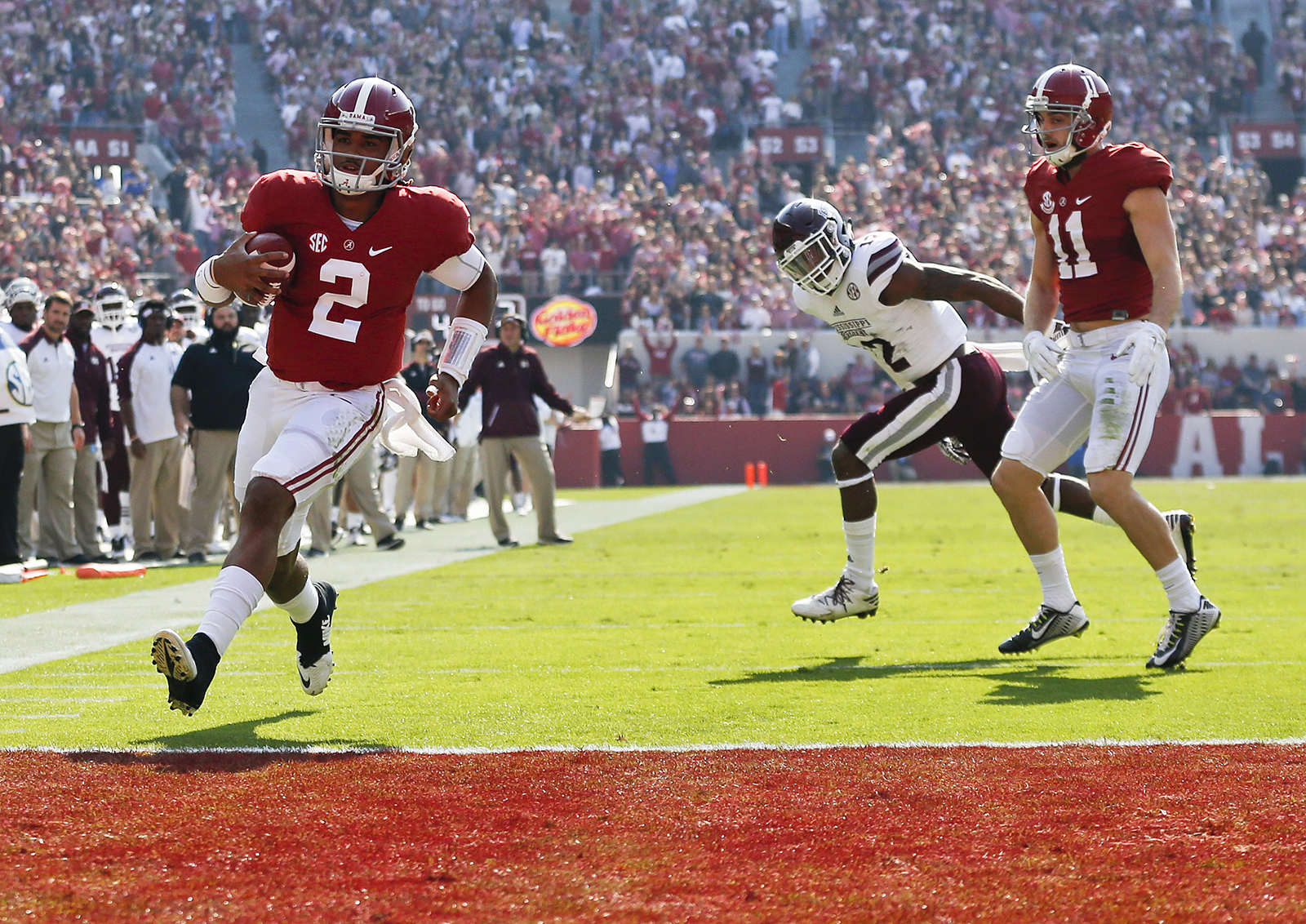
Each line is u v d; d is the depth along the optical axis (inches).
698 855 364.8
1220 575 1211.9
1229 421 3540.8
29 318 1481.3
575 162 4163.4
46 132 3924.7
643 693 641.0
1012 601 1043.9
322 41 4311.0
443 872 350.6
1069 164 725.9
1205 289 3762.3
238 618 512.7
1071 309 734.5
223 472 1457.9
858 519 859.4
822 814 406.0
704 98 4365.2
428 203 557.6
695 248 3826.3
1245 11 4766.2
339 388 568.4
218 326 1441.9
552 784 446.6
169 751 506.6
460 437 2142.0
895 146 4269.2
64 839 378.0
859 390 3631.9
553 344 3486.7
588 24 4547.2
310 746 519.8
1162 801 417.1
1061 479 832.9
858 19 4512.8
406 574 1302.9
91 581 1248.2
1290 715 565.0
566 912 320.5
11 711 601.6
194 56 4124.0
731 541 1694.1
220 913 319.6
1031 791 431.5
